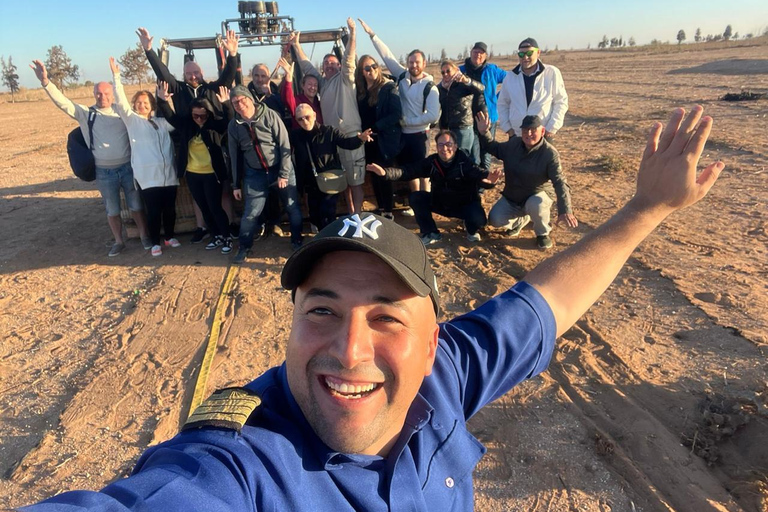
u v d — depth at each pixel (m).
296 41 6.89
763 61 24.70
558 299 1.48
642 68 30.12
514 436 3.15
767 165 8.30
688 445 2.98
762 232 5.80
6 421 3.58
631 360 3.76
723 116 12.75
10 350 4.53
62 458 3.19
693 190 1.43
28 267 6.43
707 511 2.57
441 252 6.06
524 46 6.35
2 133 20.58
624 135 11.90
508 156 5.81
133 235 7.15
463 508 1.22
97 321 4.96
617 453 2.96
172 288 5.57
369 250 0.93
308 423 1.04
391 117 6.56
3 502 2.88
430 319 1.06
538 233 5.93
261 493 0.91
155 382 3.92
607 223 1.55
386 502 1.05
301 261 0.97
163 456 0.95
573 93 21.20
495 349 1.38
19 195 10.03
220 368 4.05
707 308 4.32
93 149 6.29
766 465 2.79
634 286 4.84
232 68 6.30
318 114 6.86
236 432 0.96
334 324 0.98
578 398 3.44
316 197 6.68
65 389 3.90
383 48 8.04
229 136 5.89
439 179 6.06
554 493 2.75
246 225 6.09
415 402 1.18
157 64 6.29
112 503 0.82
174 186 6.50
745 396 3.26
